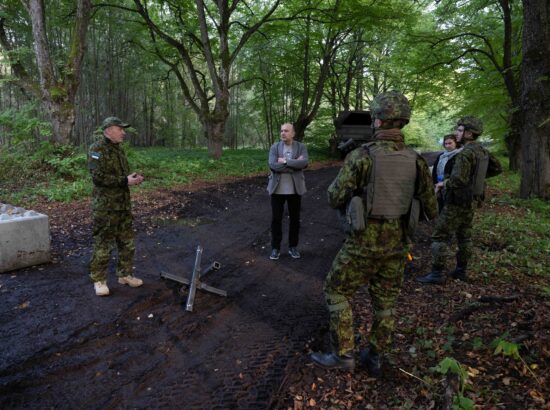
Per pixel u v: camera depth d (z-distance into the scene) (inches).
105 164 138.2
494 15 535.5
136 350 116.0
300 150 197.3
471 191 153.3
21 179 372.5
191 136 1333.7
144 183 394.0
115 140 138.4
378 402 92.7
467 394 90.0
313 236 252.2
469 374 97.3
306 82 832.9
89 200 319.0
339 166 715.4
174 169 496.1
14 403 91.9
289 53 861.2
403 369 104.6
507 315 128.9
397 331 124.6
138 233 240.5
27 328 124.5
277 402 94.2
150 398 95.6
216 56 733.9
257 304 151.3
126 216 149.9
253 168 582.2
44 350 112.6
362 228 90.0
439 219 160.6
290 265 197.0
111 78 877.8
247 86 929.5
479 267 179.6
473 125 149.9
